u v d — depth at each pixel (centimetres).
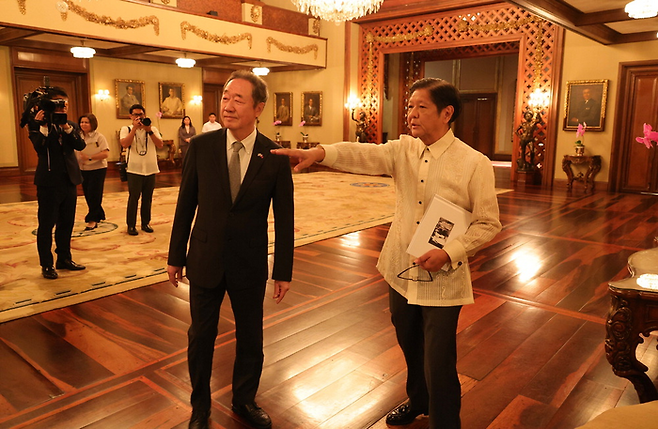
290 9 1531
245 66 1641
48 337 320
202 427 218
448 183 189
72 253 513
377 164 200
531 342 323
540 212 813
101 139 609
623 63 1060
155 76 1447
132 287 411
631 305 204
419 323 209
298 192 980
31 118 410
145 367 282
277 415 239
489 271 481
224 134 216
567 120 1137
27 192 945
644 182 1062
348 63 1465
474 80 2083
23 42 1160
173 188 1019
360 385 267
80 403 245
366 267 484
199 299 215
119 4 998
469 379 275
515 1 727
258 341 228
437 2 1280
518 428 229
